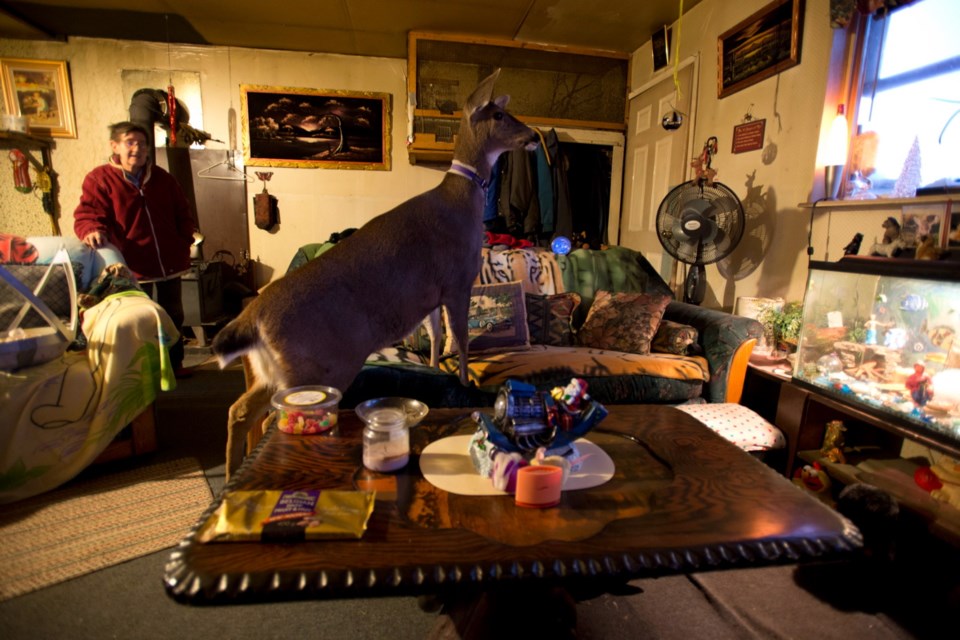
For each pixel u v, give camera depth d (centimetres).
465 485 102
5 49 394
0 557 154
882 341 165
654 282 292
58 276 224
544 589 101
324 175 438
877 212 203
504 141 182
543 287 278
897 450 192
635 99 405
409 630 131
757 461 116
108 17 361
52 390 189
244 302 436
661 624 133
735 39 283
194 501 188
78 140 411
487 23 361
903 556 149
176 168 418
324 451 116
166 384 216
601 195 416
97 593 141
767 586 149
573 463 112
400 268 164
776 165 258
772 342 238
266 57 419
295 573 73
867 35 216
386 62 433
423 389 193
